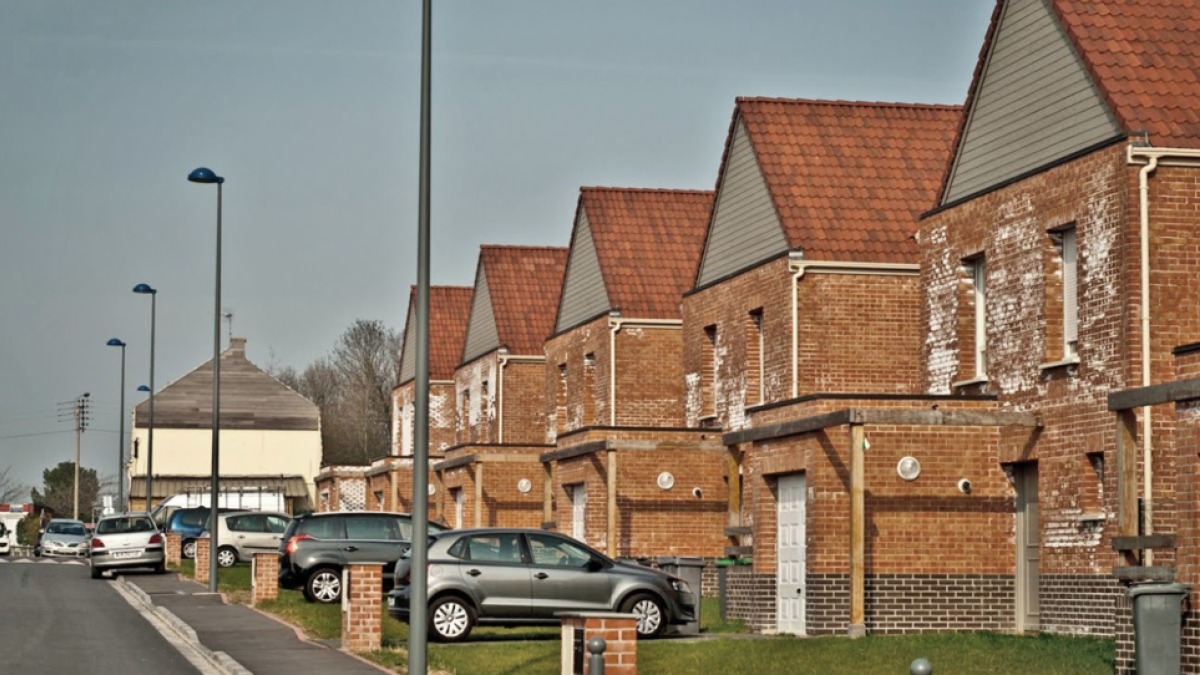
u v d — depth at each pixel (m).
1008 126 28.86
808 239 34.72
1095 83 25.78
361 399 128.38
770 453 30.11
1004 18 29.11
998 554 27.81
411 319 74.00
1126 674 19.38
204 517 60.19
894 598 27.39
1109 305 25.12
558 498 44.56
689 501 39.91
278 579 37.09
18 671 23.02
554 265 58.47
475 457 49.84
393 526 37.66
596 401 46.03
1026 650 23.42
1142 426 23.77
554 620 27.08
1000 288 28.47
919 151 36.94
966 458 27.89
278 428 101.25
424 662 19.45
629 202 47.72
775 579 30.22
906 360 34.66
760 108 37.50
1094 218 25.61
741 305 37.50
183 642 27.95
